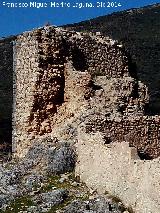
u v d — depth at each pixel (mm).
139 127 33281
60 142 33500
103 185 28688
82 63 36969
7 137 61031
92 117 33125
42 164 33094
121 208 26594
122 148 27797
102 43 38031
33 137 35250
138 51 82625
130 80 36969
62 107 35719
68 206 28094
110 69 38125
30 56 35938
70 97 35688
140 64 79062
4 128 64438
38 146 34031
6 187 31750
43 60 35562
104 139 30281
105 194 28219
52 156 32781
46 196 29562
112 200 27375
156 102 63125
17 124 36375
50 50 35844
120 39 86625
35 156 33656
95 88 35938
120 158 27734
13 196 30859
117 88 36219
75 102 35344
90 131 32156
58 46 36062
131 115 34781
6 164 35031
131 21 94375
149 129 33500
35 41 35781
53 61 35844
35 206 29156
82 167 31047
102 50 37906
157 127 33750
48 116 35500
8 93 78562
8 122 67000
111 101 35531
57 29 36562
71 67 35969
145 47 83438
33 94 35438
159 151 33594
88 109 34625
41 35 35875
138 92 37406
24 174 32844
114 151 28344
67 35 36750
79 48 36969
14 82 37188
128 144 27844
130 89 36688
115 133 32625
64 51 36281
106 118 32781
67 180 31156
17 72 36906
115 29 91625
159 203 23922
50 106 35531
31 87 35594
